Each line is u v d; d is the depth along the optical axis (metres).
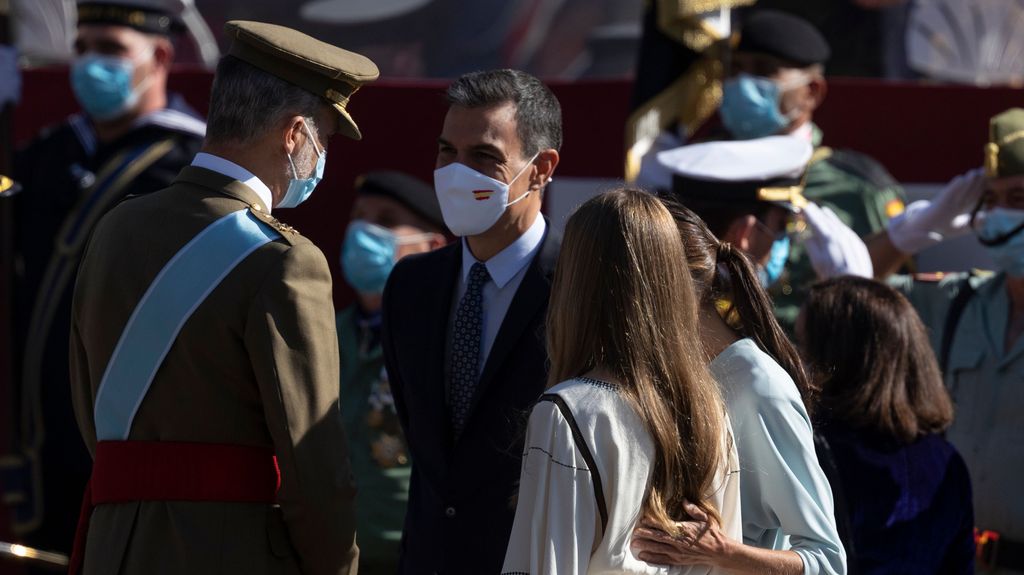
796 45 17.50
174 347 9.88
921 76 21.33
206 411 9.93
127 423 10.08
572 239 9.01
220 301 9.79
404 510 15.58
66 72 20.31
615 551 8.50
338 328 16.56
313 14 23.62
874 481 11.64
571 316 8.86
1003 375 14.99
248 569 9.92
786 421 9.21
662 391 8.67
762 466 9.24
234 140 10.20
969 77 21.17
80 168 18.78
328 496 9.88
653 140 18.39
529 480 8.57
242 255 9.85
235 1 23.39
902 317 12.10
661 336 8.71
